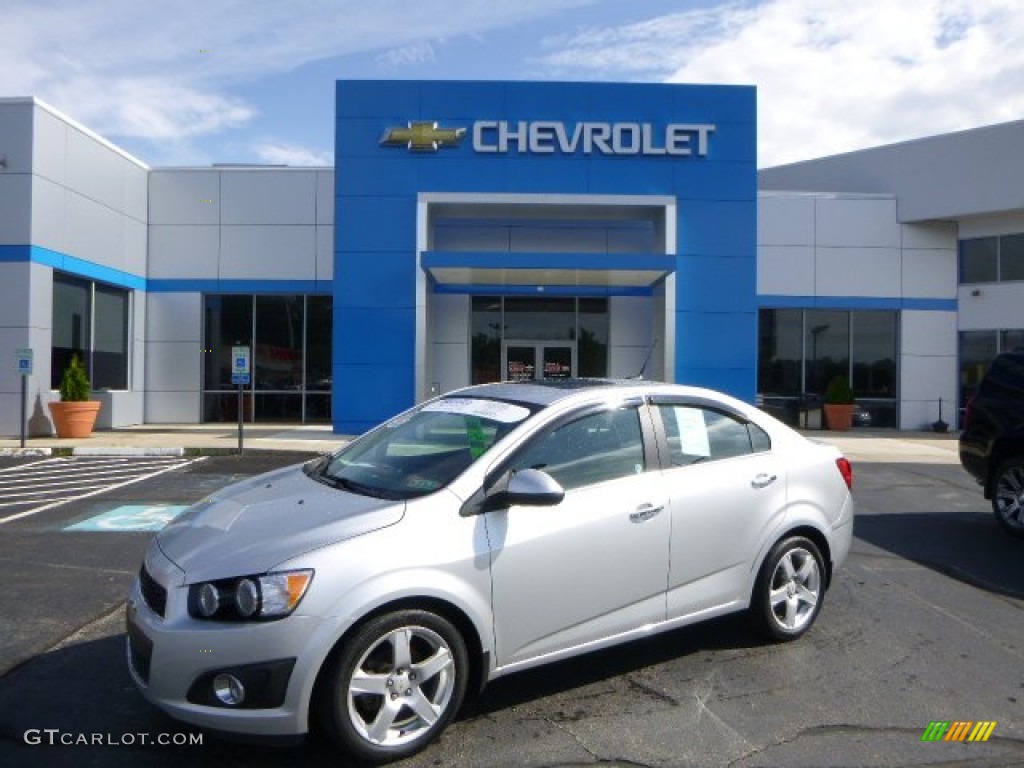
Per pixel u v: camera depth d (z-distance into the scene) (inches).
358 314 646.5
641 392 180.7
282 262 800.3
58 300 673.0
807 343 851.4
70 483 424.2
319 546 134.0
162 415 800.3
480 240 709.3
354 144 647.8
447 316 722.2
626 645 189.3
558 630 155.3
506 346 740.0
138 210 782.5
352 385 648.4
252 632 126.4
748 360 650.2
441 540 141.9
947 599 230.7
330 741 135.6
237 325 807.1
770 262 844.6
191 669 127.3
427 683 140.1
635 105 652.7
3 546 281.1
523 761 136.3
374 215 647.8
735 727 149.3
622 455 170.6
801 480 195.9
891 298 852.0
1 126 623.2
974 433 335.3
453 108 649.6
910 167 853.2
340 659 130.2
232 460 523.8
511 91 650.2
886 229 855.7
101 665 174.2
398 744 134.8
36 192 626.8
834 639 195.6
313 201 800.9
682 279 651.5
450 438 169.3
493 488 151.7
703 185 654.5
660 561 168.7
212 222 800.9
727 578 180.7
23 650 182.7
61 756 136.3
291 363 806.5
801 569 195.5
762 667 177.2
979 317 843.4
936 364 855.1
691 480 176.6
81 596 223.0
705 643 191.2
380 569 134.5
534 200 646.5
